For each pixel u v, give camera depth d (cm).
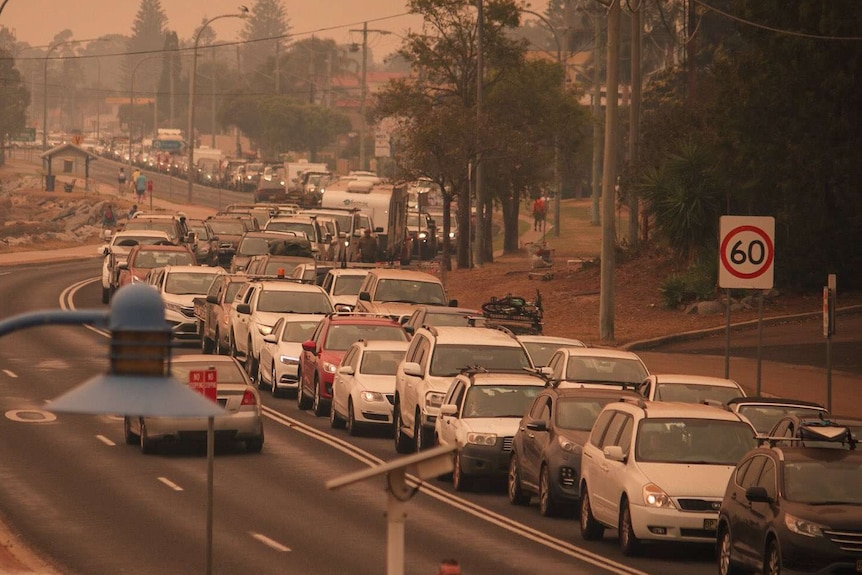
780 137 15138
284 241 17838
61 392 11350
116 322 1683
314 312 12900
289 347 11912
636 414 6612
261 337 12475
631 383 8900
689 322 14400
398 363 10081
